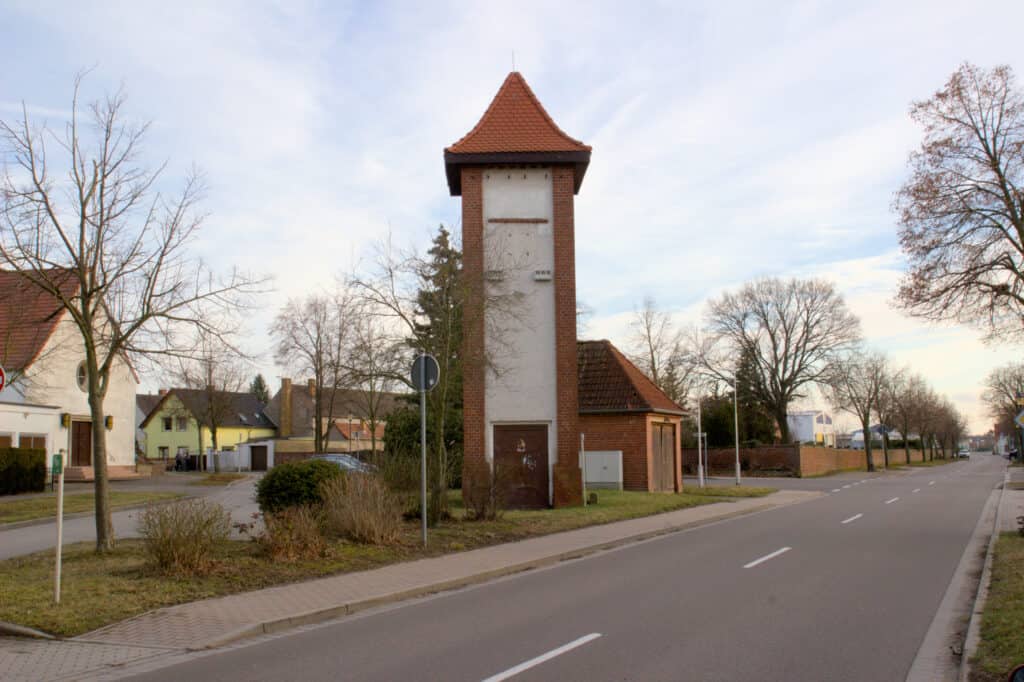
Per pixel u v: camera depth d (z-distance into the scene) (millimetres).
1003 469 69938
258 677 6953
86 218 13102
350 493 15078
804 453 57156
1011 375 93625
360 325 21766
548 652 7590
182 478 44250
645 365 65438
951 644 7922
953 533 18391
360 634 8641
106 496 13430
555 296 23000
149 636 8398
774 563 13523
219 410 57625
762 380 64750
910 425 96000
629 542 17031
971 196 20078
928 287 20938
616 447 31438
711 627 8633
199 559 11484
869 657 7418
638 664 7125
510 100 24500
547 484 22672
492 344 22438
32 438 34562
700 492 33375
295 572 11883
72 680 6980
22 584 10578
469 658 7426
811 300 63719
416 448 23141
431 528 17000
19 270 12812
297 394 81938
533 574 12828
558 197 23234
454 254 19000
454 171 23922
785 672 6898
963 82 19781
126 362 14969
